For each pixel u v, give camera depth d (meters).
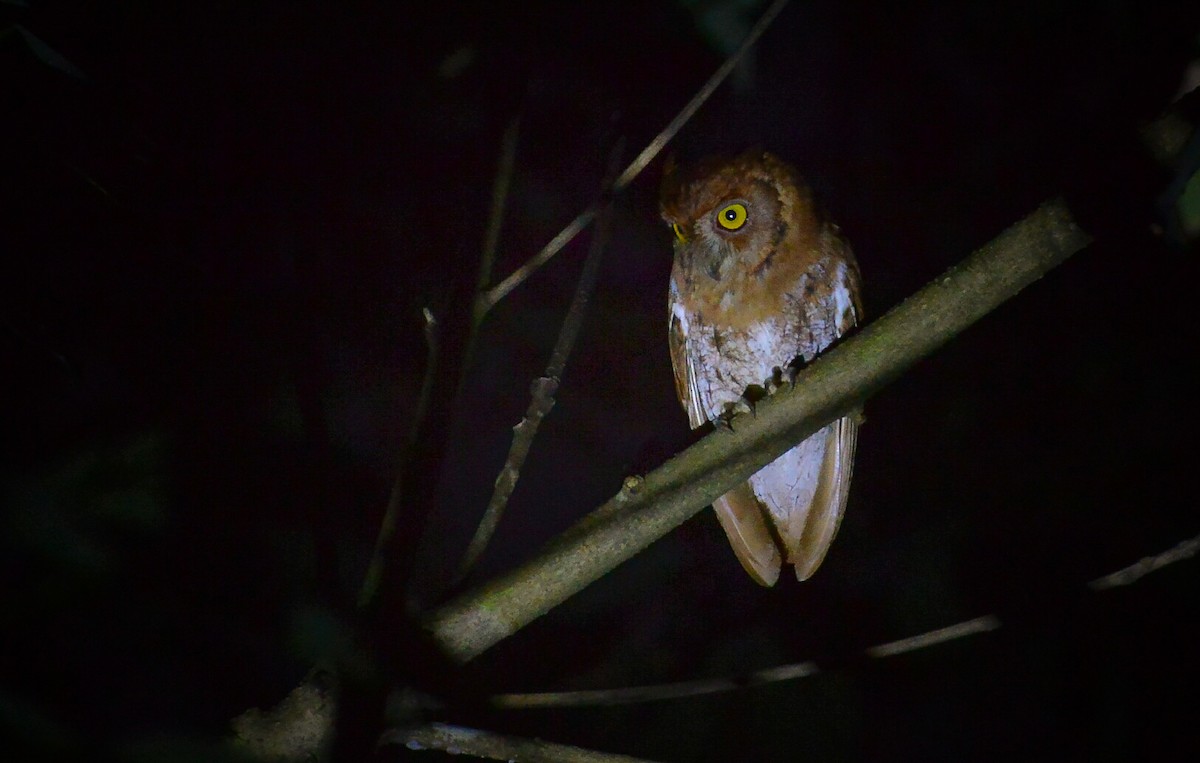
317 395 5.23
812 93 8.61
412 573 5.07
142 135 5.04
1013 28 7.81
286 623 3.81
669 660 8.51
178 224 5.78
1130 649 7.80
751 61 5.41
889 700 8.26
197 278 5.82
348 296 8.00
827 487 8.11
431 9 6.64
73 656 3.57
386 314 8.12
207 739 3.02
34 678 3.52
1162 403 8.23
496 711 5.08
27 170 4.64
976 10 7.95
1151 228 4.47
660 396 9.65
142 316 5.62
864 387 4.93
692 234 8.18
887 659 8.24
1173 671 7.69
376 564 5.02
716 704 8.32
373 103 6.97
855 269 8.14
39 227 4.77
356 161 7.26
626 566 8.92
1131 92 5.60
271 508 5.43
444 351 5.39
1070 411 8.60
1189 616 7.73
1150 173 4.39
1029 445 8.71
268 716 4.47
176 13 5.66
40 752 2.94
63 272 5.00
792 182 7.97
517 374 9.59
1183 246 4.54
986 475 8.77
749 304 8.09
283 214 6.14
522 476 9.38
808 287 8.04
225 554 5.13
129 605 3.65
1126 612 7.86
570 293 9.55
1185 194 4.46
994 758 7.82
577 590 4.94
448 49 6.76
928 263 8.91
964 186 8.78
